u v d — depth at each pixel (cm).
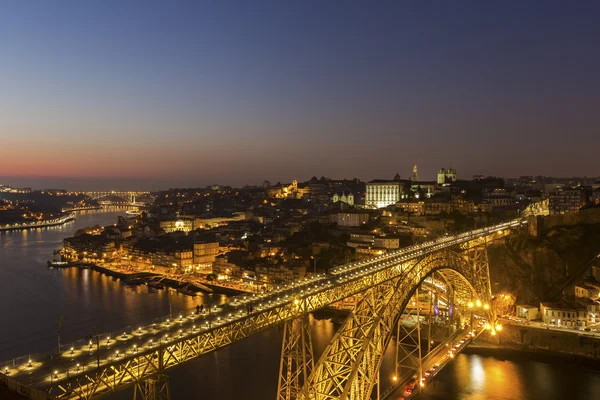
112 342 6488
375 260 12362
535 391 12900
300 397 8325
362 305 10175
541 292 19912
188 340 6712
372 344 9675
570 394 12750
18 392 4831
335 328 17525
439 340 15725
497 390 12912
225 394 11638
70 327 16688
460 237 18338
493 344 16025
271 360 13850
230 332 7331
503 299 19188
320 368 8838
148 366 6259
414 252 13238
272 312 8044
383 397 10519
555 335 15662
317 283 9712
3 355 13538
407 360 13838
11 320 17625
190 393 11700
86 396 5556
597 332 15575
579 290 18475
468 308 16800
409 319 17712
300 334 8856
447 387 13100
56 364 5709
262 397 11462
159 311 19575
